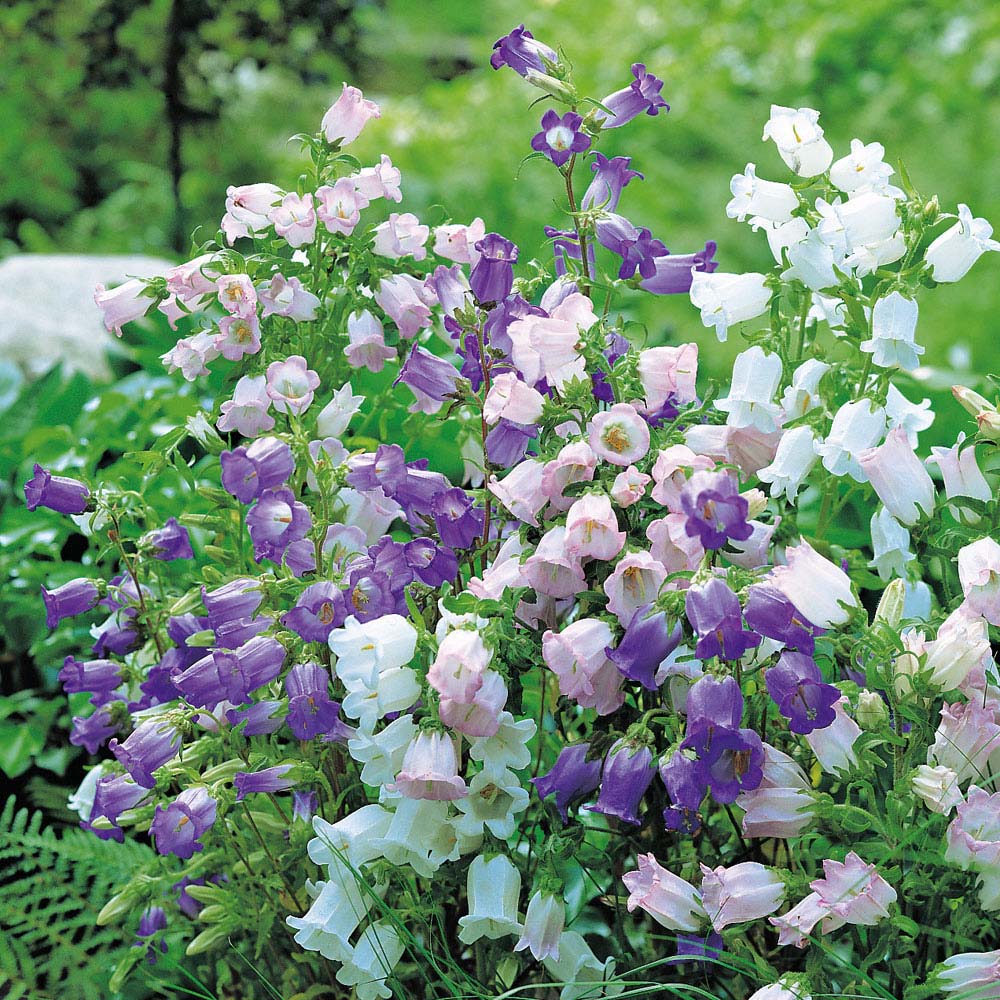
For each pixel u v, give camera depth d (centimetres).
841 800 180
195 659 192
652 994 178
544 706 208
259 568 202
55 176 944
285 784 171
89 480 202
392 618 157
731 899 154
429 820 164
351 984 172
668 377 163
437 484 175
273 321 189
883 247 174
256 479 166
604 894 186
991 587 155
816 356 183
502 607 158
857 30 872
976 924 160
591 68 959
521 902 181
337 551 181
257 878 189
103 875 223
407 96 1183
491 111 845
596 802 167
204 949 187
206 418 197
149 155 951
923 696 157
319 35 863
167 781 178
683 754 154
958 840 152
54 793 254
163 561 209
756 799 159
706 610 145
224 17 799
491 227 630
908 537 184
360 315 189
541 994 187
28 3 835
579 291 174
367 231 190
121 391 329
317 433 186
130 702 210
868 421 169
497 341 175
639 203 686
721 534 144
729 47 946
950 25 852
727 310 177
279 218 184
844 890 151
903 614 186
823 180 177
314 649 173
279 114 949
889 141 767
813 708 152
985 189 687
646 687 153
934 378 308
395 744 160
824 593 152
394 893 173
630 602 159
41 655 275
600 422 157
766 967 161
